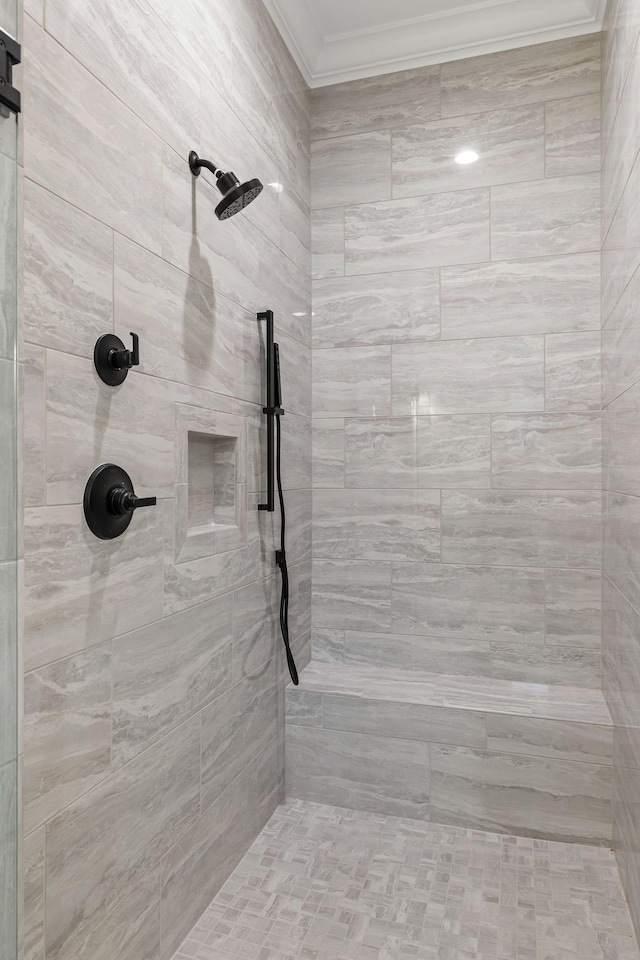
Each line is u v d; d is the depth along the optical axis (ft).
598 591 7.14
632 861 5.16
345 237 8.00
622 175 5.57
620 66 5.69
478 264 7.54
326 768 7.07
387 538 7.84
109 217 3.91
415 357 7.75
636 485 4.87
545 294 7.30
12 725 2.81
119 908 4.06
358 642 7.95
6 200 2.78
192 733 4.99
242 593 5.92
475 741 6.63
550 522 7.29
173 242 4.67
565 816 6.38
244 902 5.39
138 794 4.25
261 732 6.47
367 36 7.62
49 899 3.42
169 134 4.60
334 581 8.02
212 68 5.32
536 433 7.33
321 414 8.07
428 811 6.78
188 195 4.89
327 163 8.07
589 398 7.16
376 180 7.89
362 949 4.87
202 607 5.15
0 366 2.75
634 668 5.00
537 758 6.45
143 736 4.31
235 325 5.76
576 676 7.22
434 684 7.34
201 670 5.14
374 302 7.89
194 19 5.00
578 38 7.18
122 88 4.03
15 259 2.83
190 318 4.92
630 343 5.16
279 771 7.02
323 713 7.06
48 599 3.41
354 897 5.48
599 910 5.34
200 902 5.18
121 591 4.06
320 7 7.18
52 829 3.45
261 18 6.45
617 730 5.95
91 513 3.71
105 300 3.87
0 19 2.77
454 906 5.37
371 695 6.98
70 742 3.59
